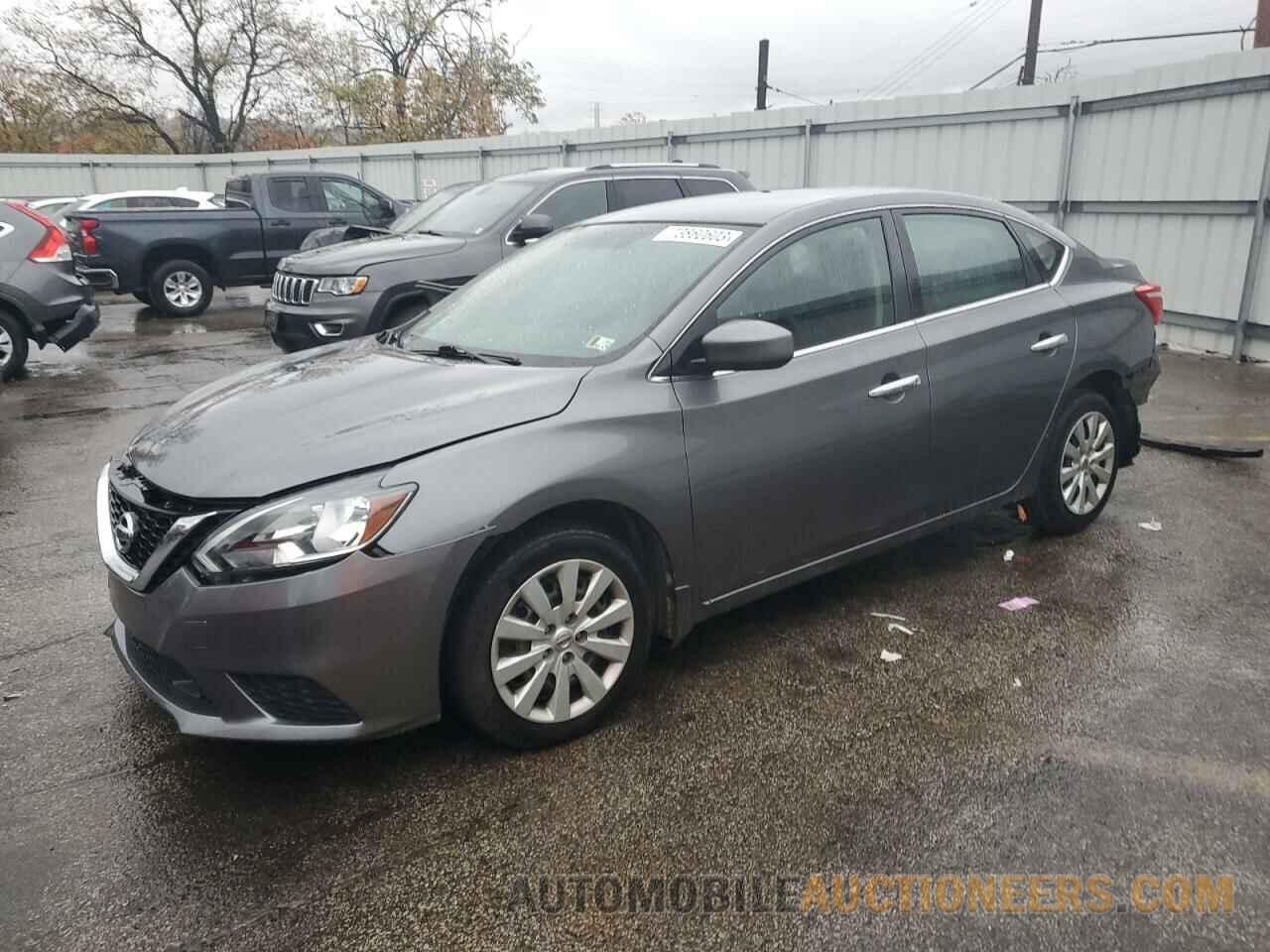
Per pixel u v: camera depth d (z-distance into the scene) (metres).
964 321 4.18
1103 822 2.72
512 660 3.01
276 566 2.68
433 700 2.91
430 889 2.52
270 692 2.79
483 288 4.32
